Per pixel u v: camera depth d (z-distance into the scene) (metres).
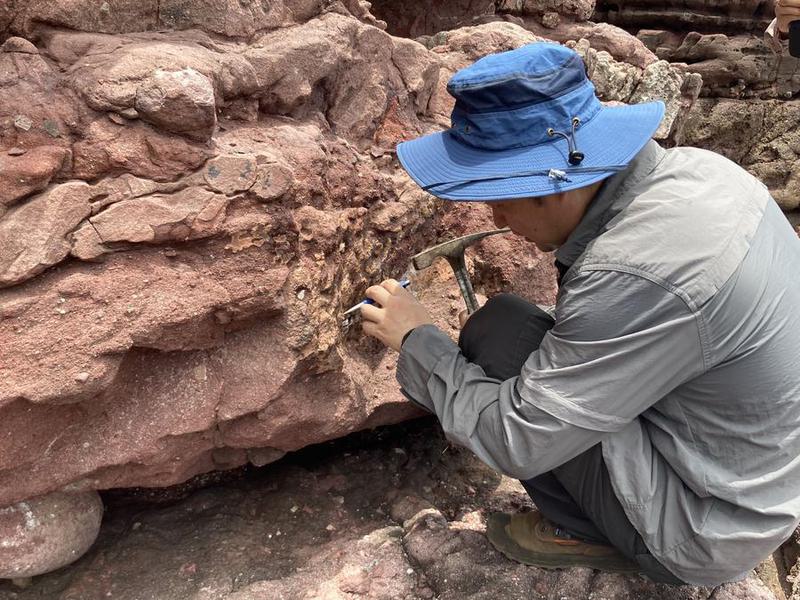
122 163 1.29
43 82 1.28
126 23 1.46
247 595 1.49
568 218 1.31
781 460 1.29
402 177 1.96
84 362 1.23
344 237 1.66
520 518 1.66
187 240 1.34
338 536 1.71
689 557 1.36
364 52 1.89
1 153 1.22
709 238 1.16
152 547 1.63
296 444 1.65
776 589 1.83
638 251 1.17
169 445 1.42
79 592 1.49
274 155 1.47
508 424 1.30
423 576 1.60
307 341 1.49
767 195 1.28
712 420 1.31
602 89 2.92
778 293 1.22
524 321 1.52
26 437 1.26
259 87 1.55
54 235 1.22
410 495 1.84
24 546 1.38
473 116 1.24
